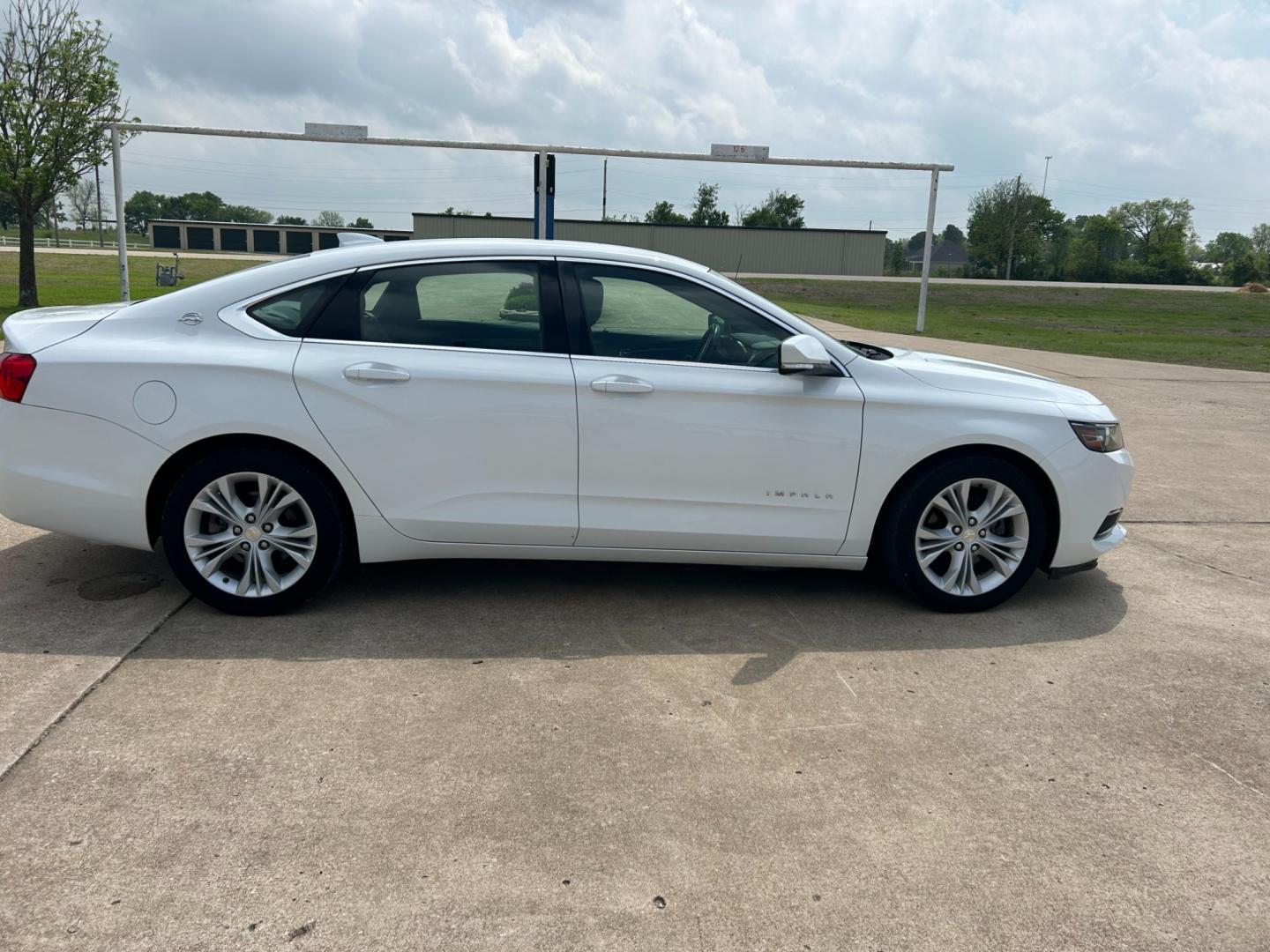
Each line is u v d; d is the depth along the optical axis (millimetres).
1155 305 45438
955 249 136250
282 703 3297
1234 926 2365
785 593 4562
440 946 2205
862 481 4141
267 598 3986
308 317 3963
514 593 4438
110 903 2303
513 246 4109
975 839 2680
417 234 49281
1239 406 11516
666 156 20438
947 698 3527
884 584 4746
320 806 2721
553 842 2600
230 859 2475
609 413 3979
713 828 2689
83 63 19906
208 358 3834
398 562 4793
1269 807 2896
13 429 3836
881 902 2410
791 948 2238
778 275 60031
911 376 4262
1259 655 4008
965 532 4270
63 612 4000
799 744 3162
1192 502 6723
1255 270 96312
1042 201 97125
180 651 3676
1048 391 4414
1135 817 2814
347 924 2264
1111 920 2373
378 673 3561
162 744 3008
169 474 3973
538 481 4016
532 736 3146
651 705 3391
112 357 3816
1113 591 4766
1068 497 4266
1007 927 2334
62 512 3883
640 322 4094
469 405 3926
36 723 3100
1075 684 3682
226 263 49125
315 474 3926
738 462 4070
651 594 4484
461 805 2752
